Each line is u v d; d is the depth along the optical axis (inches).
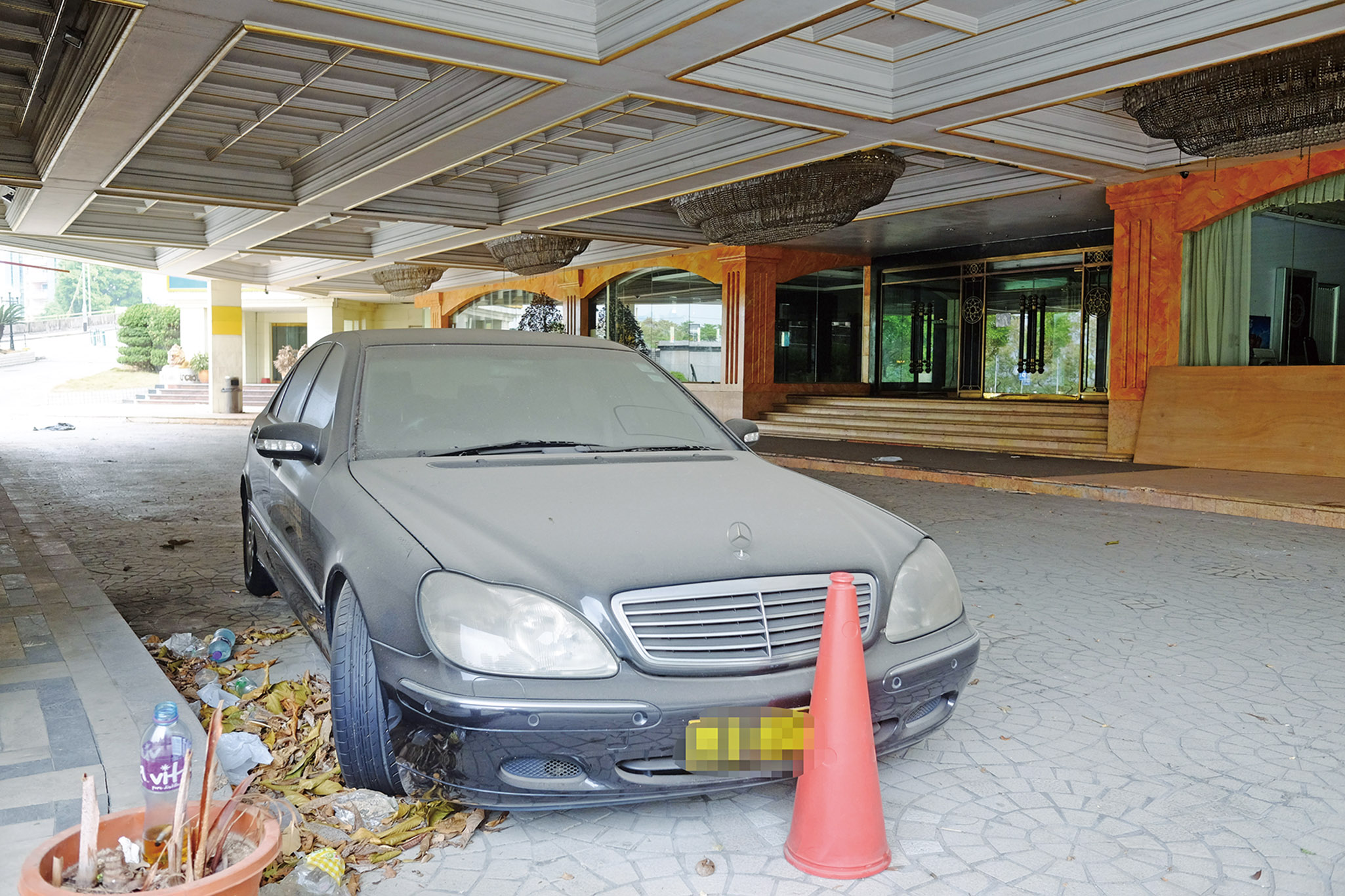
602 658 103.5
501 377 167.0
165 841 79.9
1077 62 313.0
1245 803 124.2
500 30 292.7
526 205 608.7
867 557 120.8
